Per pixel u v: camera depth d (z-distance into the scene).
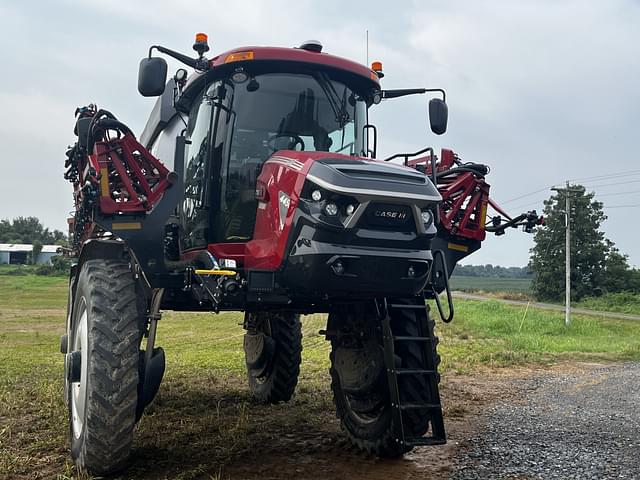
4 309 25.34
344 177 3.87
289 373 6.56
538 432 5.50
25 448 4.67
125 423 3.91
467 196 5.28
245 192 4.60
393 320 4.66
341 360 5.02
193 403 6.55
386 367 4.45
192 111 5.22
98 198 4.36
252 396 6.95
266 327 6.73
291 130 4.73
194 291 4.35
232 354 11.37
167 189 4.42
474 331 20.00
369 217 3.91
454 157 5.68
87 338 4.14
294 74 4.78
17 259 73.44
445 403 7.08
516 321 25.06
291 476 4.13
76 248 6.70
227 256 4.43
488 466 4.38
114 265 4.45
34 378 8.18
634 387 8.61
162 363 4.28
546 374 10.18
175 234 5.29
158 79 4.26
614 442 5.08
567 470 4.26
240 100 4.66
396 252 3.98
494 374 9.98
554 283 65.56
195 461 4.39
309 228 3.88
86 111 5.80
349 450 4.80
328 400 6.80
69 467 4.11
